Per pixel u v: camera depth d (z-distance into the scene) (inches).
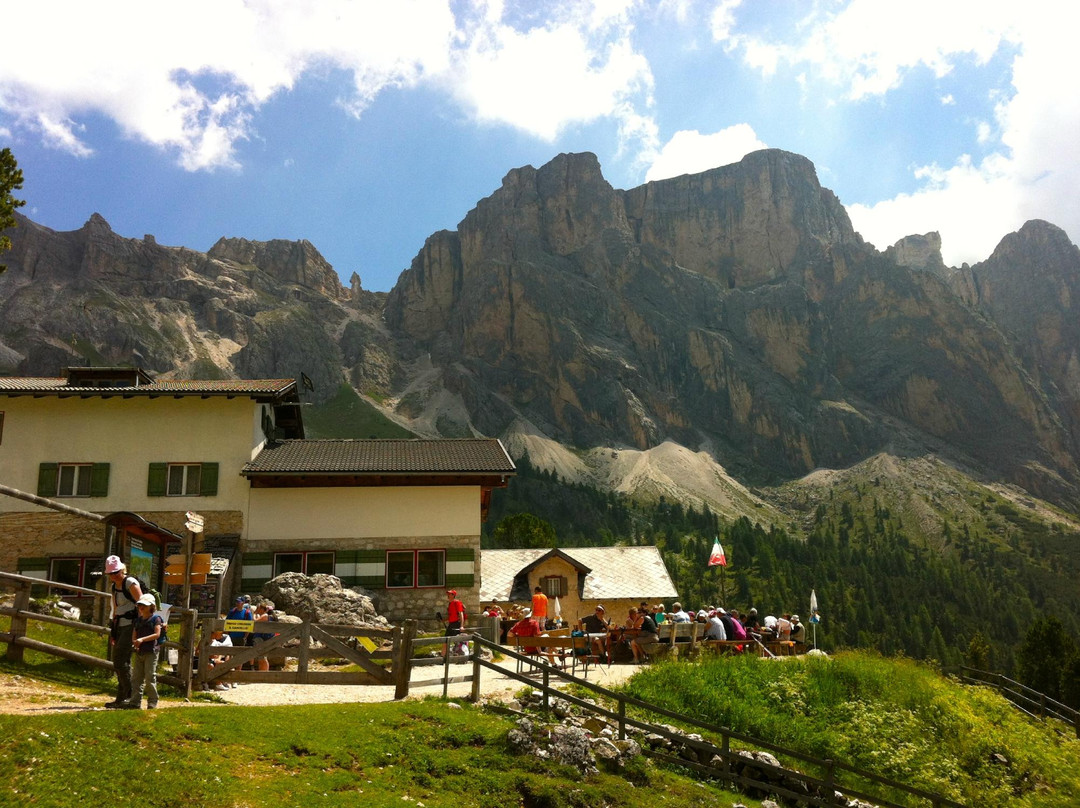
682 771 719.1
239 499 1535.4
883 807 739.4
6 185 1045.2
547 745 632.4
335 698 734.5
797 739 823.1
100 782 436.1
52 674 661.9
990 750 922.1
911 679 1000.9
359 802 489.1
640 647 1032.2
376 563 1513.3
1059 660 2527.1
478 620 1481.3
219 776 478.3
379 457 1624.0
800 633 1321.4
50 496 1504.7
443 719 640.4
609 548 2246.6
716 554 1716.3
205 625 692.7
